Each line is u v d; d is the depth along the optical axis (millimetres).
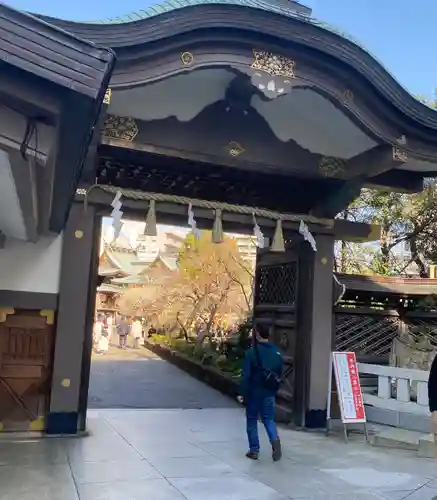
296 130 6559
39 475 4598
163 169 7152
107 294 28703
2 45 2033
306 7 5926
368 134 5910
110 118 5887
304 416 7207
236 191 7871
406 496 4395
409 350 7988
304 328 7469
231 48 4953
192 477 4723
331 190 7488
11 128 2191
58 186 3279
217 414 8055
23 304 6145
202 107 6188
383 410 7043
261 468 5109
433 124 5977
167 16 4629
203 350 14664
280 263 8305
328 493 4410
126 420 7266
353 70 5391
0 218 4812
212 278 16750
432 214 14172
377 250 15656
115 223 5621
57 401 6129
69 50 2131
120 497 4113
